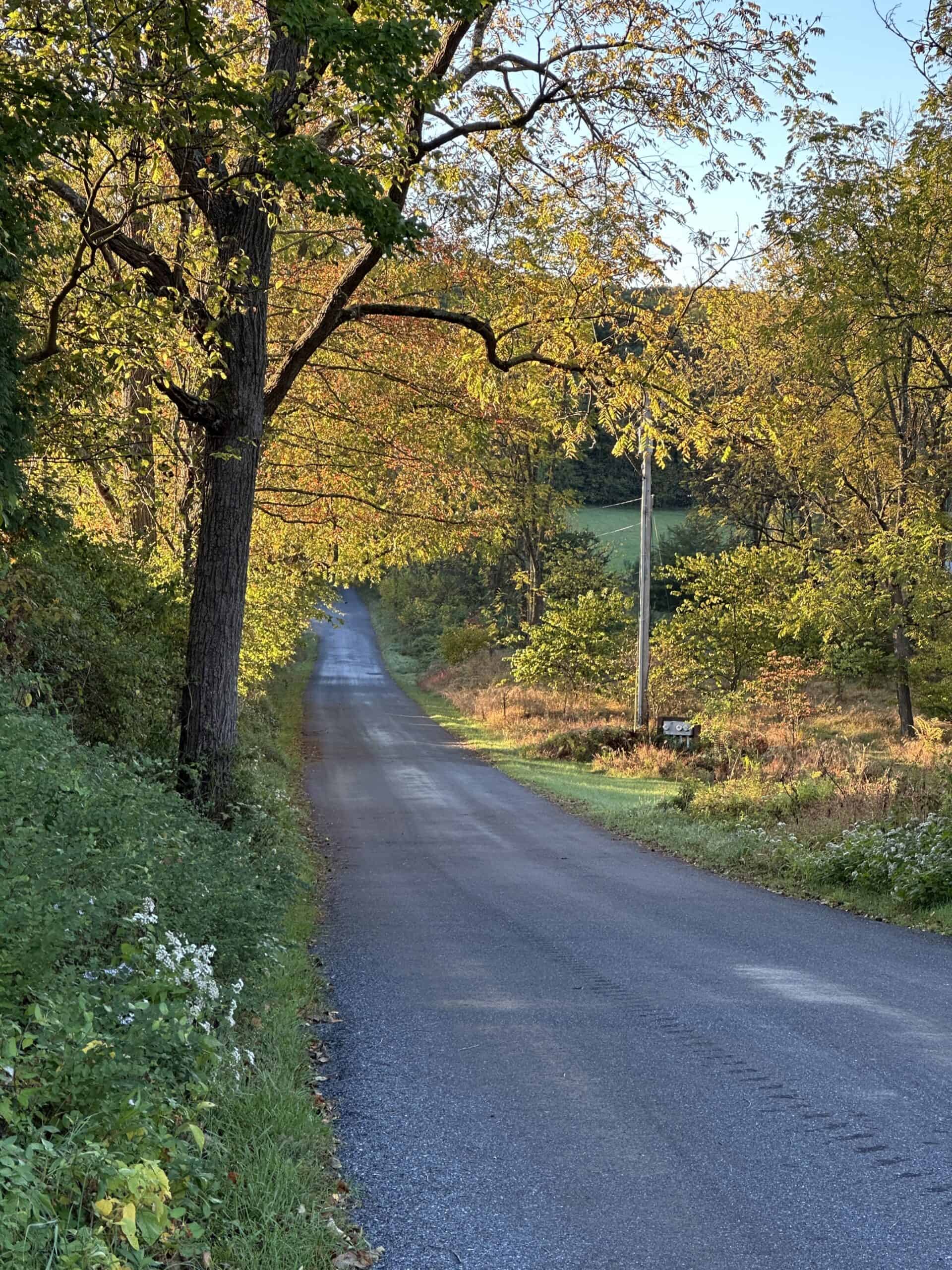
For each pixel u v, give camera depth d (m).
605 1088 5.67
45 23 7.30
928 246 16.19
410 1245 3.92
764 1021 6.95
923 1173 4.56
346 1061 6.15
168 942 5.25
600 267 12.55
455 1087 5.70
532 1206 4.25
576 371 13.26
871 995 7.68
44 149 7.26
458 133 11.81
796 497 44.06
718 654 36.47
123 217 9.09
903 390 26.00
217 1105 4.57
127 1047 3.76
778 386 17.11
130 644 10.95
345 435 18.34
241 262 10.03
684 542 60.69
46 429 9.89
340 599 21.75
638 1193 4.37
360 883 13.03
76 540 11.25
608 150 12.26
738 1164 4.66
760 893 12.40
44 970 3.97
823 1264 3.78
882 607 31.42
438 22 10.70
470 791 23.64
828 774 19.72
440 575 72.88
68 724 8.81
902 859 11.61
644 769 27.28
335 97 9.20
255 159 9.86
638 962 8.80
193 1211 3.63
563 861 14.98
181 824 8.35
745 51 11.66
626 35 12.01
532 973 8.39
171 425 15.19
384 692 53.28
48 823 5.52
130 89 7.92
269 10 8.02
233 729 11.35
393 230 8.55
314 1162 4.50
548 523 43.03
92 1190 3.21
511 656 53.41
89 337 9.38
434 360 17.03
